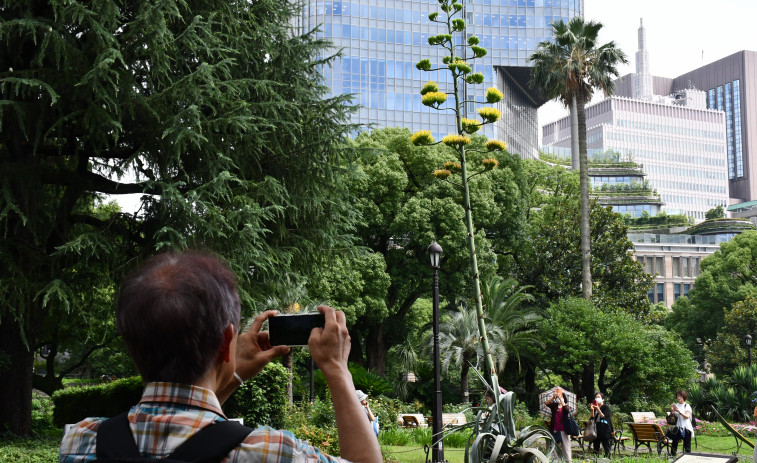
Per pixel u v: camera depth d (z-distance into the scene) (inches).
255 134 502.6
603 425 618.5
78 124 486.9
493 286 1179.9
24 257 473.7
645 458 564.1
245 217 475.2
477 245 1330.0
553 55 1196.5
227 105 508.4
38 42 469.4
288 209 560.7
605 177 5595.5
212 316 47.4
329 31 2891.2
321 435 505.4
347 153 586.2
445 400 1204.5
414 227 1295.5
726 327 2000.5
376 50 2923.2
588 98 1189.1
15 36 456.4
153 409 45.8
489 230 1529.3
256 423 575.8
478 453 198.1
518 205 1523.1
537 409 1172.5
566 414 496.4
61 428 675.4
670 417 585.0
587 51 1173.7
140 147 489.4
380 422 749.3
